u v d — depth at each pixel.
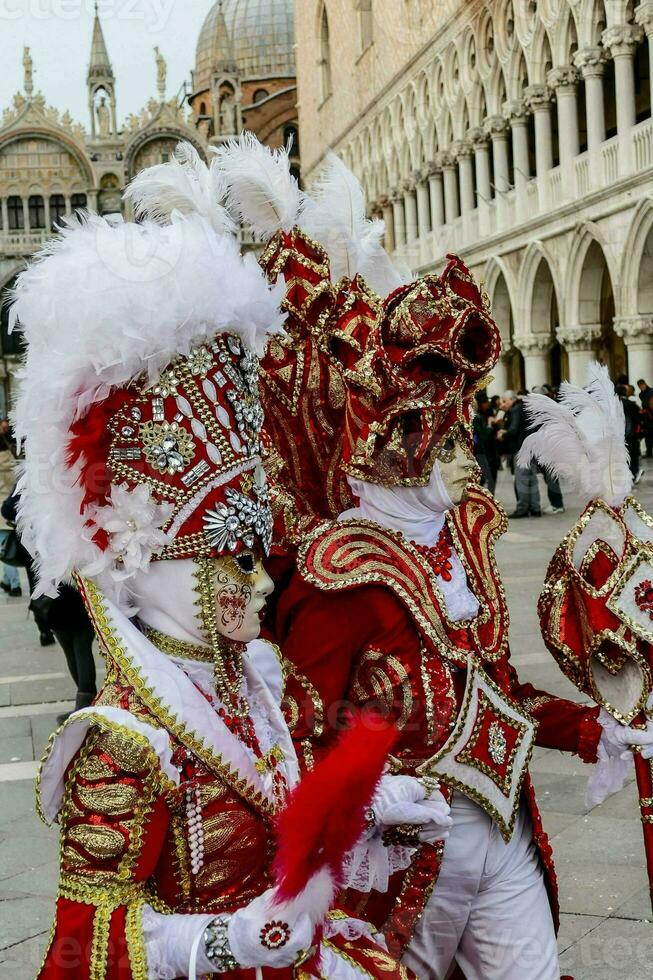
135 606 1.72
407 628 2.33
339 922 1.86
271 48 60.31
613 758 2.62
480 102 25.94
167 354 1.61
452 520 2.54
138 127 53.50
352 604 2.31
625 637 2.55
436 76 28.00
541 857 2.44
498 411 19.28
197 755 1.60
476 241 26.97
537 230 23.67
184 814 1.61
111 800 1.52
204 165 2.19
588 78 21.09
